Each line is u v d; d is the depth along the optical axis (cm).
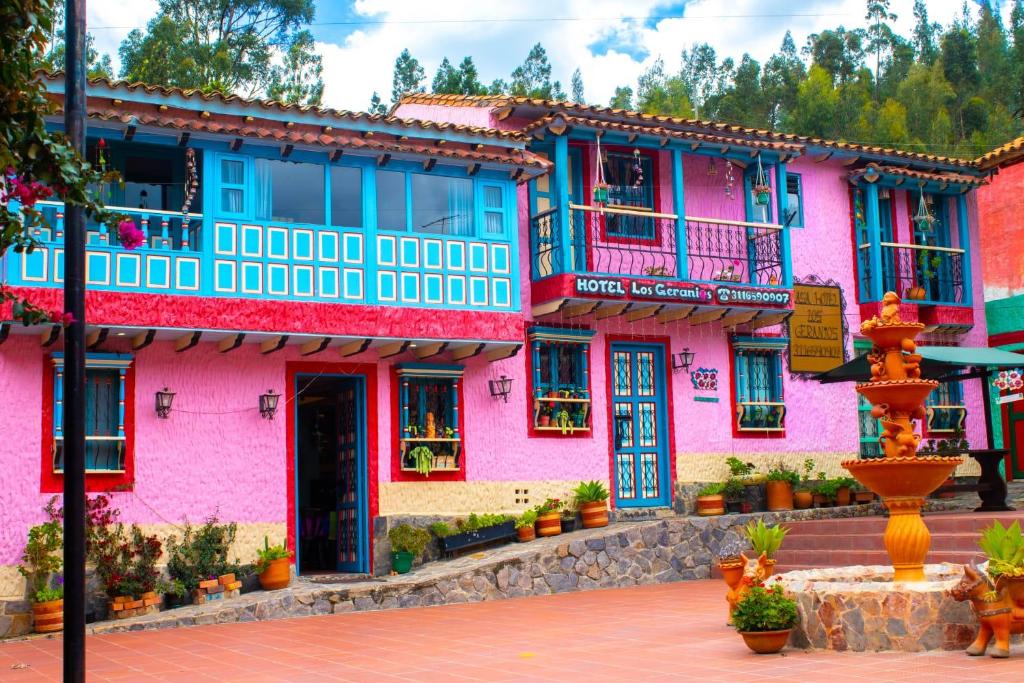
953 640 920
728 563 1073
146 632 1270
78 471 752
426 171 1591
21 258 1324
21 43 746
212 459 1502
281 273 1469
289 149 1481
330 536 1700
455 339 1570
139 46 3158
